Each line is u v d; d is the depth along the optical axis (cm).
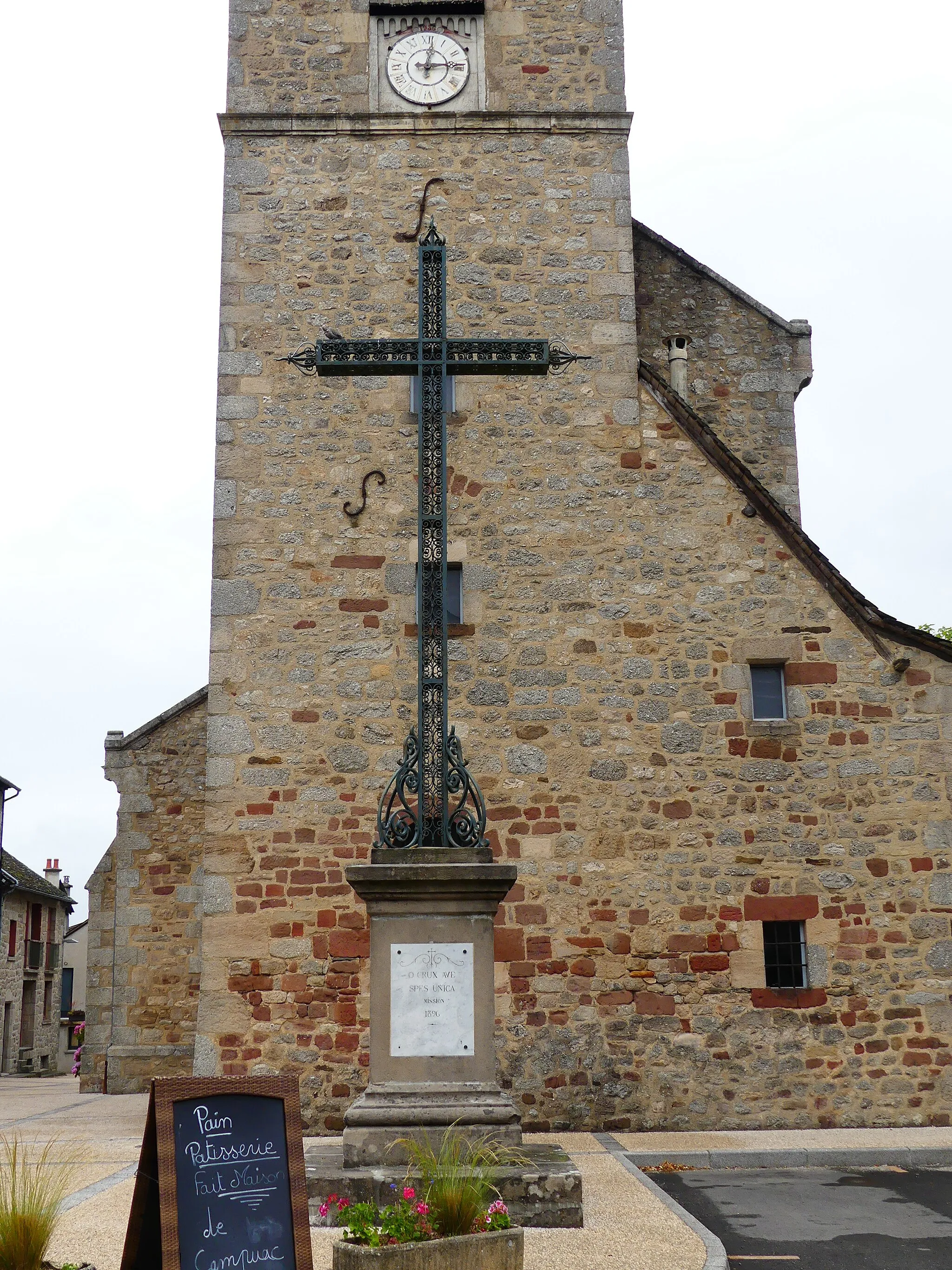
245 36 1170
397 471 1084
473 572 1073
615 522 1086
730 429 1374
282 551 1066
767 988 1012
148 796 1404
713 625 1071
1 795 2908
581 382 1112
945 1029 1010
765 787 1044
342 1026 983
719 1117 986
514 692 1053
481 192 1148
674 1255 547
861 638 1074
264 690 1041
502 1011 995
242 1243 446
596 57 1181
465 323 1124
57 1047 3409
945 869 1036
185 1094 459
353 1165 635
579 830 1030
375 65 1175
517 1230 506
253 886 1006
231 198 1135
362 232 1135
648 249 1419
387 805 801
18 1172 639
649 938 1014
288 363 1098
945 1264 576
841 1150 862
